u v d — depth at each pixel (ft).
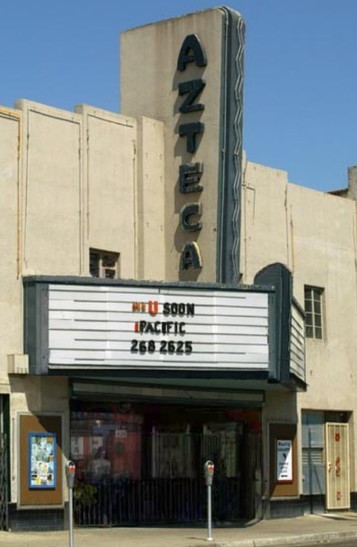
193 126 89.04
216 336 81.35
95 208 85.81
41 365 77.71
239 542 75.66
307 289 108.06
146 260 88.63
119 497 85.35
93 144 86.17
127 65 94.63
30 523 78.59
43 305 78.13
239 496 95.76
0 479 77.71
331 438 108.78
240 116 88.94
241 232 98.43
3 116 79.66
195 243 88.02
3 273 78.59
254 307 82.69
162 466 88.99
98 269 86.58
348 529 88.94
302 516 102.53
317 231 109.50
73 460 82.07
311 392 106.01
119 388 84.89
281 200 104.73
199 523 91.04
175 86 91.15
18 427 78.48
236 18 89.10
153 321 79.82
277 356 82.84
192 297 81.05
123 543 72.13
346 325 112.16
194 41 89.92
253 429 97.86
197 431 92.27
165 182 90.84
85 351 78.23
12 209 79.66
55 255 82.28
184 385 89.56
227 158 87.86
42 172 81.97
